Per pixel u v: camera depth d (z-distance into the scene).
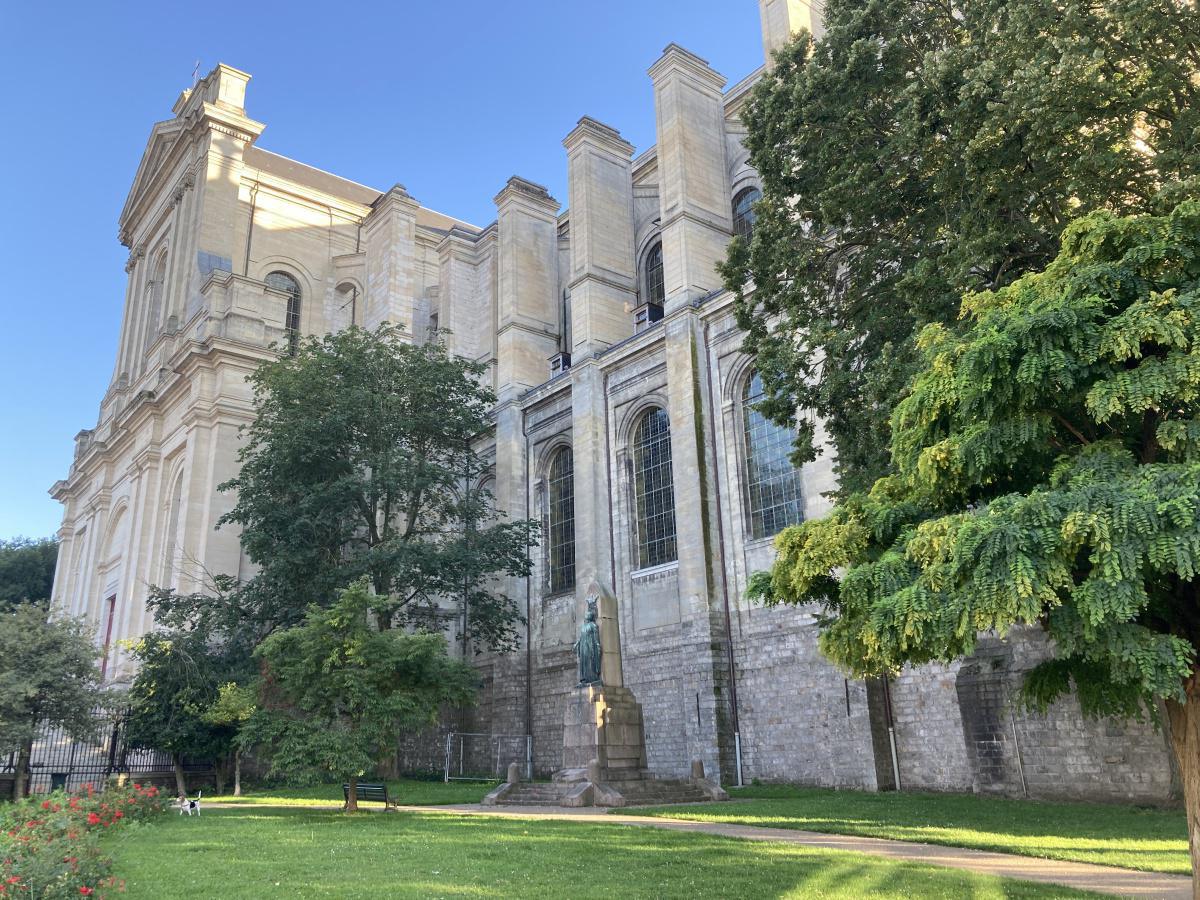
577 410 36.91
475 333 49.09
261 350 43.97
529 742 36.84
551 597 38.12
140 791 19.61
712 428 31.73
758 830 15.77
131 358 59.75
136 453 51.81
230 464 42.03
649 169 43.62
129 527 49.31
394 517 35.59
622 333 38.31
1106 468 8.08
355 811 20.30
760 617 28.69
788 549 10.54
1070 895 9.11
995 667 22.16
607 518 35.38
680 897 9.13
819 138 18.28
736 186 38.69
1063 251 9.39
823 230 18.73
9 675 24.97
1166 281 8.54
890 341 17.30
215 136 52.91
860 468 17.84
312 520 31.19
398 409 34.94
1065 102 13.53
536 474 40.31
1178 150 13.29
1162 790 18.72
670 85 35.00
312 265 57.38
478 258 50.00
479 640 39.03
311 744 18.48
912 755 24.19
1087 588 7.19
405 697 19.16
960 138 15.05
